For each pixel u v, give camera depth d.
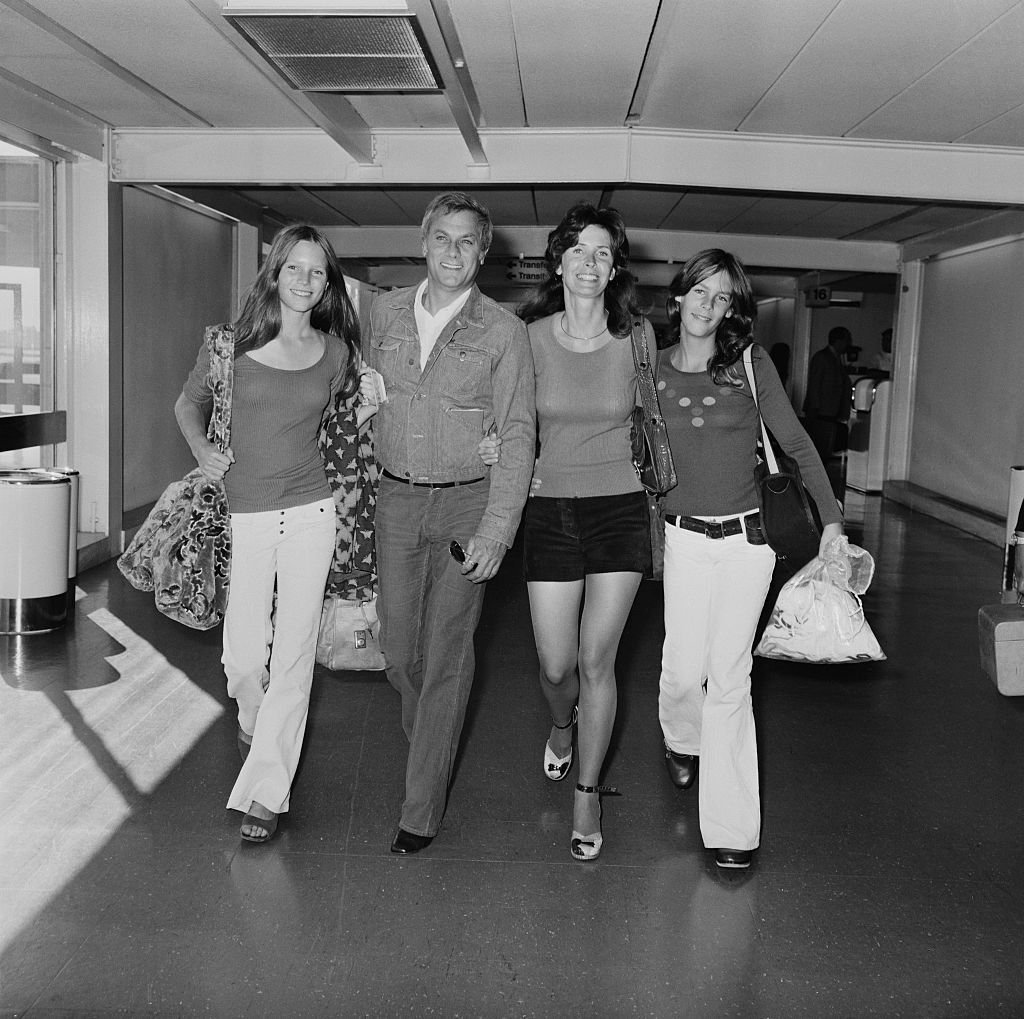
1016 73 6.51
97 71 6.84
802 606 4.57
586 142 8.43
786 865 3.46
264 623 3.54
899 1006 2.68
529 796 3.97
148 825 3.60
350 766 4.21
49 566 6.12
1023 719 5.13
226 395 3.34
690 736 3.85
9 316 7.48
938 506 12.80
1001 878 3.41
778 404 3.38
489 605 7.26
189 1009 2.58
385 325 3.47
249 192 11.35
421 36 5.40
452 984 2.71
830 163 8.51
